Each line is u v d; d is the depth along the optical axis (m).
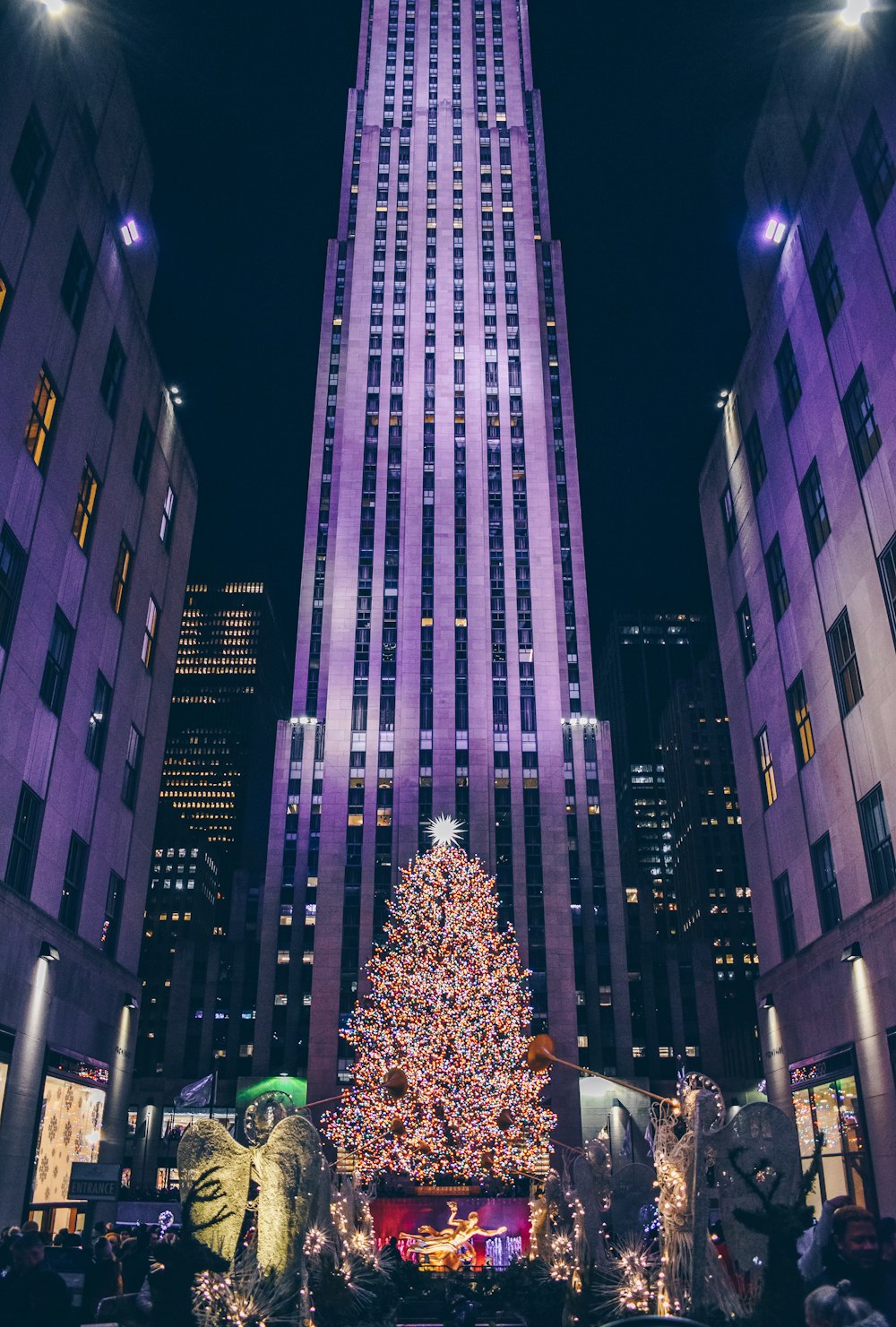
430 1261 26.58
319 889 91.62
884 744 26.89
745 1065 109.56
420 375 112.62
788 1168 8.19
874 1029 26.91
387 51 133.50
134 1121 98.56
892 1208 25.72
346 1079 84.44
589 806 100.81
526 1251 23.67
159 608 40.66
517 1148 49.59
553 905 92.19
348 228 125.62
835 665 30.38
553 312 124.88
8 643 25.83
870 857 27.95
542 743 97.94
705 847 171.25
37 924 27.27
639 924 116.25
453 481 107.62
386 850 93.25
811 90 31.98
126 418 36.09
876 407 27.28
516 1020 54.72
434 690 98.81
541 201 132.00
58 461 29.38
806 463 32.62
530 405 111.50
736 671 40.62
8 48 25.62
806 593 32.72
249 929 114.12
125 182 35.78
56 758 29.30
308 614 106.69
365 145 126.69
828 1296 5.68
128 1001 36.16
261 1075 89.31
